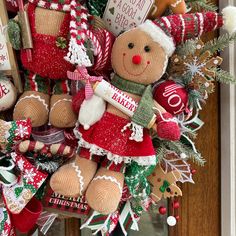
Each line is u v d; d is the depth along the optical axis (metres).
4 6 0.88
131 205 1.01
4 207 0.92
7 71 0.92
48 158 0.91
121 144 0.83
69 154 0.89
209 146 1.12
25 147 0.87
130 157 0.84
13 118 0.91
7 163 0.90
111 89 0.82
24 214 0.92
